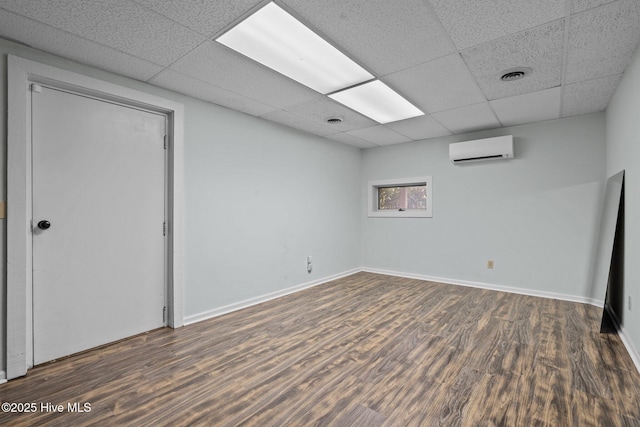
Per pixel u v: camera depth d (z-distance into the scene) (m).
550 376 1.90
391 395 1.73
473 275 4.17
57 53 2.08
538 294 3.71
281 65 2.27
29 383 1.86
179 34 1.88
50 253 2.13
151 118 2.68
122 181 2.49
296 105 3.10
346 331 2.64
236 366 2.06
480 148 3.87
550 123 3.62
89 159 2.32
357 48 2.05
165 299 2.77
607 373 1.93
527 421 1.51
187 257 2.84
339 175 4.76
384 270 5.00
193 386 1.83
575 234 3.49
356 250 5.13
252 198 3.43
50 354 2.13
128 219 2.53
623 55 2.11
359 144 4.90
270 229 3.65
